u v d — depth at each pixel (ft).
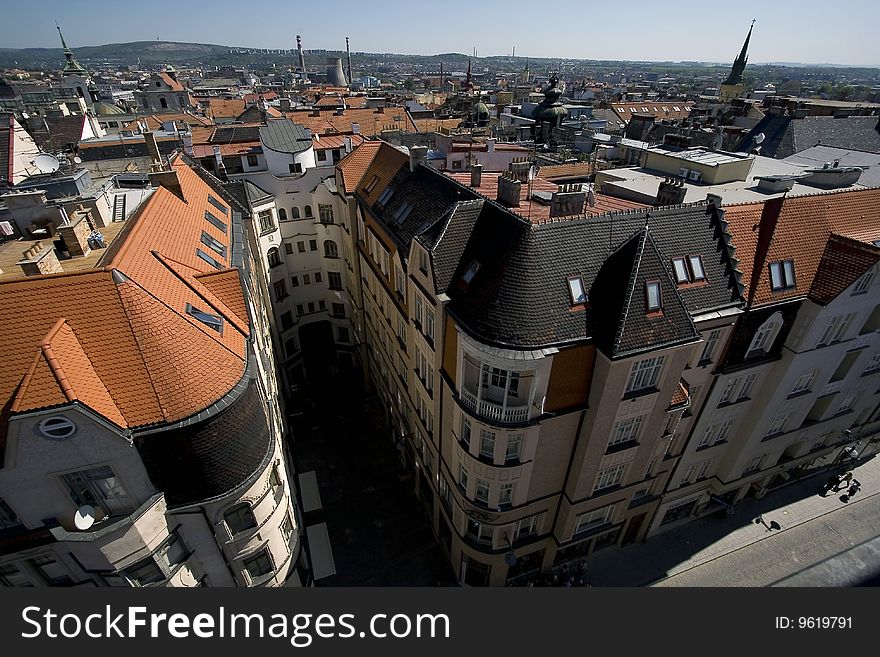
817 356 95.71
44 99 349.00
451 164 150.51
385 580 111.14
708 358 87.97
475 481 88.02
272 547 80.94
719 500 122.93
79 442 56.39
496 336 70.59
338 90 585.22
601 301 74.79
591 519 102.01
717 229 85.25
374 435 151.64
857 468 142.41
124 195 108.58
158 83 447.42
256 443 71.15
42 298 60.90
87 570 64.18
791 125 206.18
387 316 122.31
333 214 153.17
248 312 87.25
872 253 86.22
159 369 62.49
